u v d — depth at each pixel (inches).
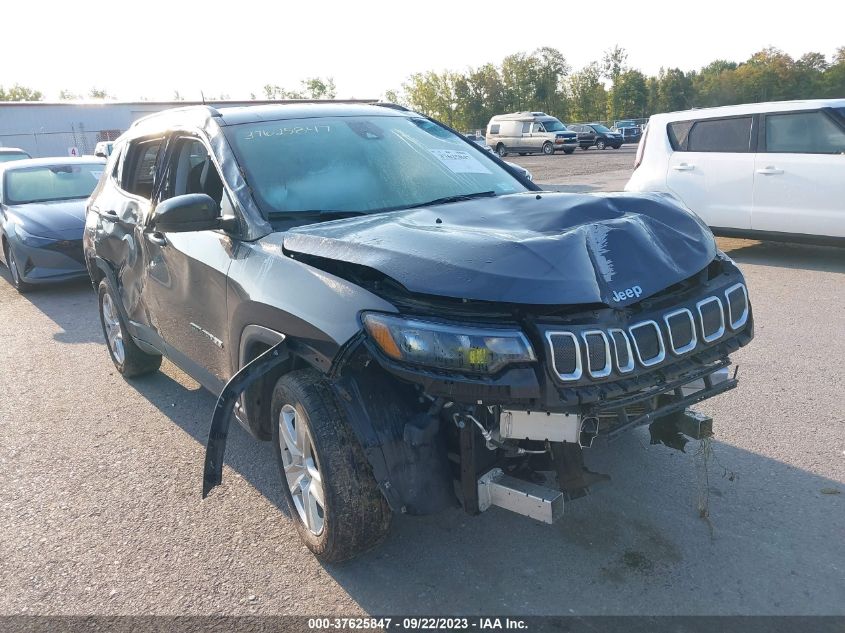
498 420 99.4
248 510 141.5
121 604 114.7
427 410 104.4
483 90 3211.1
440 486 103.5
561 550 121.8
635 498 135.6
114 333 220.2
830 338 227.0
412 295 103.0
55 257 352.5
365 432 102.7
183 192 161.6
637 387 99.7
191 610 112.4
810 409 172.9
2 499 151.1
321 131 154.3
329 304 107.7
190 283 147.4
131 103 1316.4
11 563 127.4
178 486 152.9
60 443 178.4
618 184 778.2
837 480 139.3
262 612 111.0
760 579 111.4
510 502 102.0
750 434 160.4
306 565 122.3
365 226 120.9
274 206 134.2
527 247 101.8
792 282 305.6
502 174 164.6
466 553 122.6
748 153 343.9
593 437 98.3
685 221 121.6
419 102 3255.4
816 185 321.1
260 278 122.0
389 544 126.0
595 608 107.3
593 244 105.0
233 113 156.7
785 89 3270.2
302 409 111.7
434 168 155.2
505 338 94.7
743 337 115.2
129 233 180.7
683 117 371.9
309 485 118.7
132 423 188.7
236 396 113.3
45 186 394.9
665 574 114.0
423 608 109.7
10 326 304.5
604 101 3270.2
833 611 103.7
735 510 130.5
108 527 137.8
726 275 119.0
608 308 99.9
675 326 104.2
